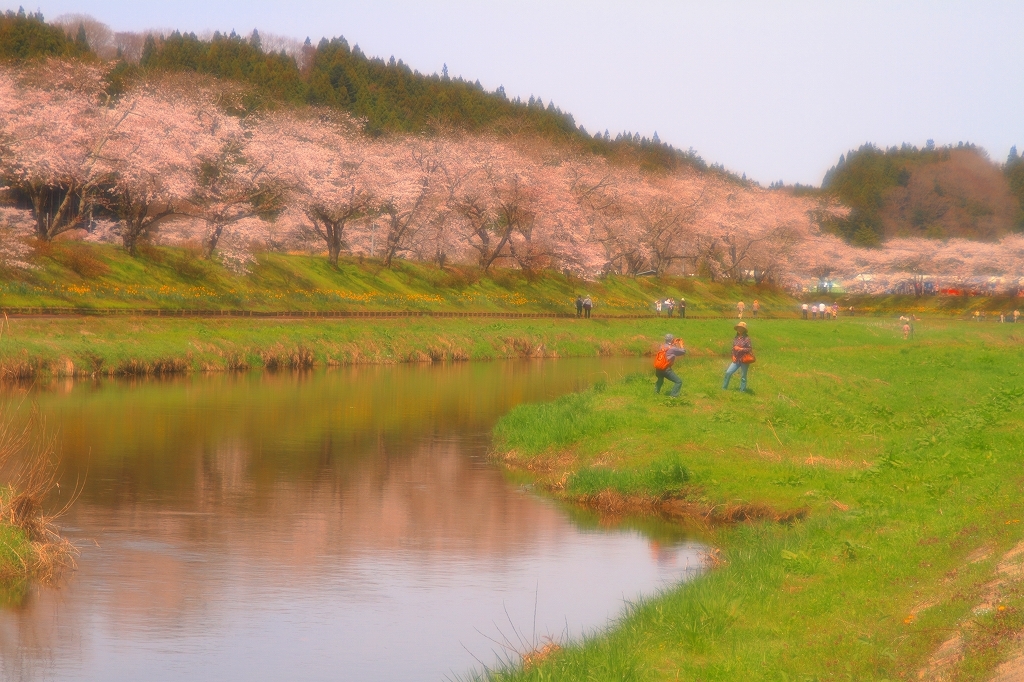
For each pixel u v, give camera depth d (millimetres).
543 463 22141
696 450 20297
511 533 16453
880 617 9203
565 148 95250
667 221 101062
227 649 11133
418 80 157875
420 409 32812
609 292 91250
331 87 134250
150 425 27281
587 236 85125
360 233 80625
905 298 126500
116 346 43031
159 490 19078
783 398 27625
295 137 75062
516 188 80250
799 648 8656
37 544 14133
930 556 11078
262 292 62188
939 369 40781
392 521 17125
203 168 66188
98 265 55688
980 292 128375
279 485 19875
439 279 78500
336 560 14711
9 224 54844
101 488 19094
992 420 22078
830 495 16797
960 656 7711
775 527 15180
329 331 54500
